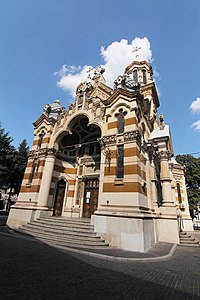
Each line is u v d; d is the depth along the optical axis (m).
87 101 17.56
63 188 18.70
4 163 27.39
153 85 24.77
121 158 13.03
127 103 14.40
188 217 24.38
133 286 5.01
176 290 4.96
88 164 19.00
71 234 11.34
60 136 18.19
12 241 10.01
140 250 9.65
